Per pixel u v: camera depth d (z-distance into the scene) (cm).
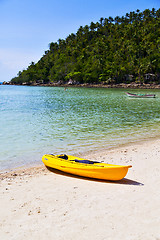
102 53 15912
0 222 621
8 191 820
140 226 592
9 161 1183
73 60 17038
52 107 3706
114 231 572
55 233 568
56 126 2092
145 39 14825
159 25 16488
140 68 12638
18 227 596
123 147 1433
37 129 1952
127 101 4756
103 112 3069
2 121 2350
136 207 693
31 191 823
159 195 773
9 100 5175
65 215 652
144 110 3275
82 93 7706
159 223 603
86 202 732
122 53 14500
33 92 8688
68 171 993
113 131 1883
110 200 744
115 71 13462
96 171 917
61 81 16625
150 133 1814
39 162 1178
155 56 12725
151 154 1267
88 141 1576
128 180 920
